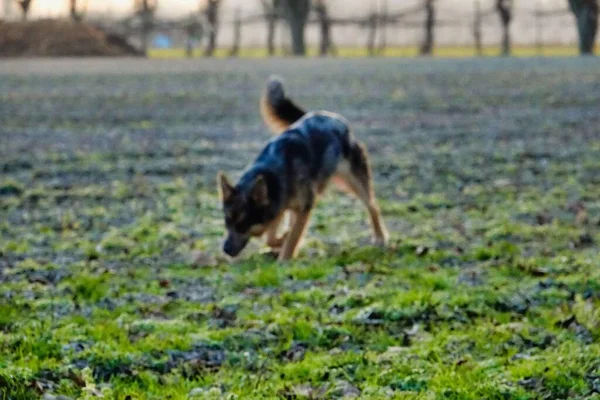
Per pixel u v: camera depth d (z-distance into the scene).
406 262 13.14
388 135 26.64
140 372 8.88
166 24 88.50
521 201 17.77
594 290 11.43
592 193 18.36
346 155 14.52
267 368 9.06
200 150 24.14
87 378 8.59
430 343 9.53
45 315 10.66
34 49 76.31
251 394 8.31
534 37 90.69
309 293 11.39
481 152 23.56
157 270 12.96
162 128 28.55
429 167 21.52
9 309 10.78
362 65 57.88
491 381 8.39
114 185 19.67
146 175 20.89
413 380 8.52
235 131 27.64
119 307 11.04
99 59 72.25
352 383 8.59
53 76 49.94
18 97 38.34
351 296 11.12
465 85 41.38
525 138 25.83
